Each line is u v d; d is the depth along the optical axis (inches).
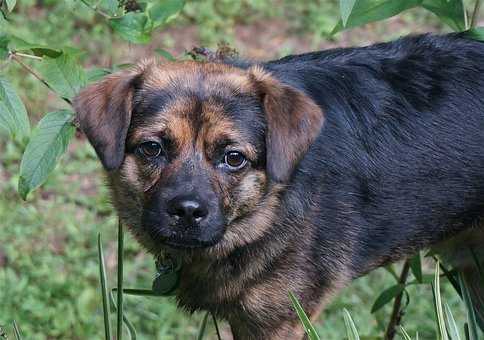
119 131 239.0
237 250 253.0
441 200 265.6
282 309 259.8
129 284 370.3
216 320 275.4
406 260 288.0
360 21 241.4
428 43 269.0
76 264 379.9
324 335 346.9
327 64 261.6
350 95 259.1
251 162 239.9
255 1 521.0
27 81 448.1
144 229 238.5
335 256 260.4
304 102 242.2
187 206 229.0
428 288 364.2
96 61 474.6
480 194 268.8
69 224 396.5
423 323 349.7
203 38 494.9
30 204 407.2
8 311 355.3
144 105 239.0
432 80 262.7
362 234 262.4
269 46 498.3
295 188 250.1
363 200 260.1
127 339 303.4
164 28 499.8
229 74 243.1
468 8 478.0
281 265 255.0
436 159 261.1
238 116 237.5
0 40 219.9
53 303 362.0
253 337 267.1
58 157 223.8
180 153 235.6
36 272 373.1
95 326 350.6
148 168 238.1
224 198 237.6
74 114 232.7
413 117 260.4
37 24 491.8
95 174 424.2
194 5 513.7
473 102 262.5
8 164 423.5
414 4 239.3
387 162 259.6
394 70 263.3
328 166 254.5
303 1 525.3
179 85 238.8
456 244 288.4
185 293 266.4
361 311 357.1
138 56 477.7
